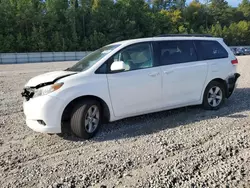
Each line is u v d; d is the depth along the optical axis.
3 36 49.25
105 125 5.34
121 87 4.89
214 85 6.11
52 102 4.37
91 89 4.61
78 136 4.61
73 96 4.46
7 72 17.97
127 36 66.06
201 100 5.99
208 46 6.23
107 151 4.00
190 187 2.90
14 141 4.59
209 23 97.88
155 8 94.62
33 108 4.46
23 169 3.51
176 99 5.59
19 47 49.31
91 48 58.59
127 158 3.70
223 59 6.32
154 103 5.30
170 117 5.75
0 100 8.09
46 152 4.08
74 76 4.61
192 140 4.26
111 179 3.15
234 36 89.81
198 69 5.83
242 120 5.20
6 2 52.72
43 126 4.43
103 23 63.53
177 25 84.56
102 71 4.82
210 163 3.43
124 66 4.84
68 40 55.31
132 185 2.98
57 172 3.39
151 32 73.31
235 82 6.52
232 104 6.68
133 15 71.62
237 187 2.86
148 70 5.20
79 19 61.41
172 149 3.93
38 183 3.13
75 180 3.16
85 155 3.89
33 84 4.61
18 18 51.91
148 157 3.70
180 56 5.72
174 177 3.12
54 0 59.62
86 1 65.25
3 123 5.68
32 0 57.88
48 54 46.66
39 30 51.84
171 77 5.44
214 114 5.80
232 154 3.67
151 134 4.68
